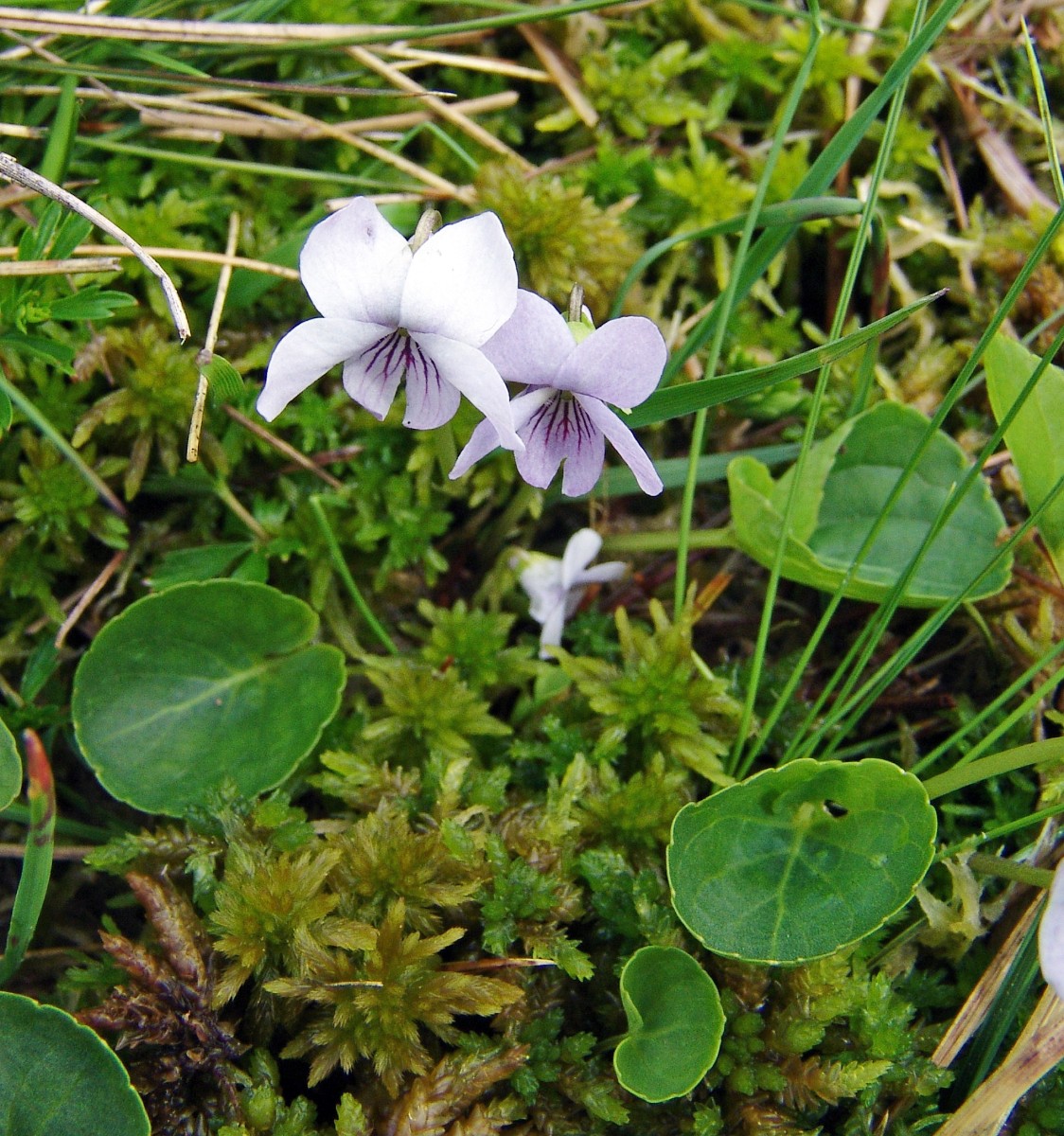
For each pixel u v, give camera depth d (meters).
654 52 0.15
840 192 0.15
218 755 0.12
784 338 0.14
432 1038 0.11
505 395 0.09
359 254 0.09
